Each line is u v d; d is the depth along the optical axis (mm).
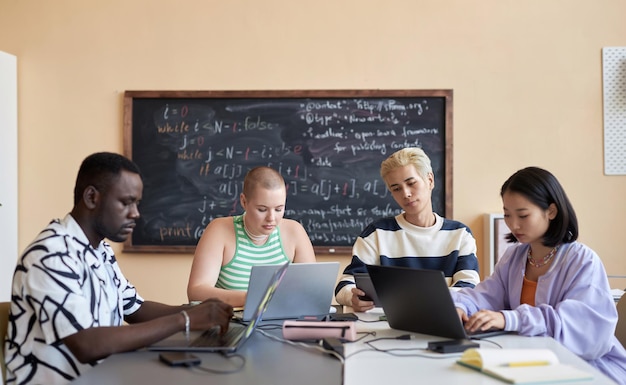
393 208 3863
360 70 3871
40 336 1737
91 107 3957
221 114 3908
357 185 3871
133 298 2166
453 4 3855
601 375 1458
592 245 3812
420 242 2658
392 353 1692
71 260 1766
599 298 1945
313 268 2100
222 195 3902
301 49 3891
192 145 3916
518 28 3838
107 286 1937
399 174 2617
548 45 3832
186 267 3920
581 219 3811
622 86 3803
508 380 1392
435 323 1851
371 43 3873
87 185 1856
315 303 2176
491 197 3828
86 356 1663
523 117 3832
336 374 1455
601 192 3807
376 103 3865
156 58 3941
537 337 1867
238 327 2006
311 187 3887
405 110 3855
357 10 3879
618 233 3803
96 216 1867
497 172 3834
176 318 1770
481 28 3850
